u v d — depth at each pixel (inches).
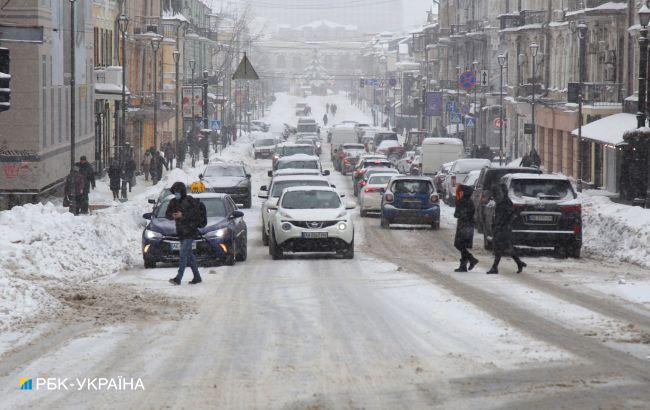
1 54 1616.6
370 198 2359.7
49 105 2659.9
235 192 2655.0
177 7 5861.2
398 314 915.4
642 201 2114.9
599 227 1683.1
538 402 567.5
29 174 2522.1
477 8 5954.7
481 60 5723.4
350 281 1185.4
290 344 766.5
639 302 989.2
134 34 4347.9
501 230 1266.0
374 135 5925.2
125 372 664.4
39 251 1273.4
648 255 1434.5
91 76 3307.1
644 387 604.1
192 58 6363.2
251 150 6048.2
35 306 945.5
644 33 2190.0
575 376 636.1
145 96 4264.3
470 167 2768.2
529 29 4293.8
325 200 1519.4
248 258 1503.4
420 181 2063.2
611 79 3321.9
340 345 759.7
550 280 1184.2
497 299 1011.9
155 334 813.9
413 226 2155.5
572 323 855.1
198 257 1353.3
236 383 629.6
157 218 1397.6
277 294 1066.7
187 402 581.3
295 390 608.1
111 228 1619.1
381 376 645.3
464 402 571.2
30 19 2491.4
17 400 591.8
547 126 4067.4
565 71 3917.3
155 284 1160.8
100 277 1248.2
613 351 722.2
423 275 1251.8
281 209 1489.9
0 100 1606.8
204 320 888.9
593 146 3395.7
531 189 1483.8
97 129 3548.2
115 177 2719.0
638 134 2212.1
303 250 1457.9
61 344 771.4
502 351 725.9
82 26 3122.5
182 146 4205.2
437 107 6067.9
